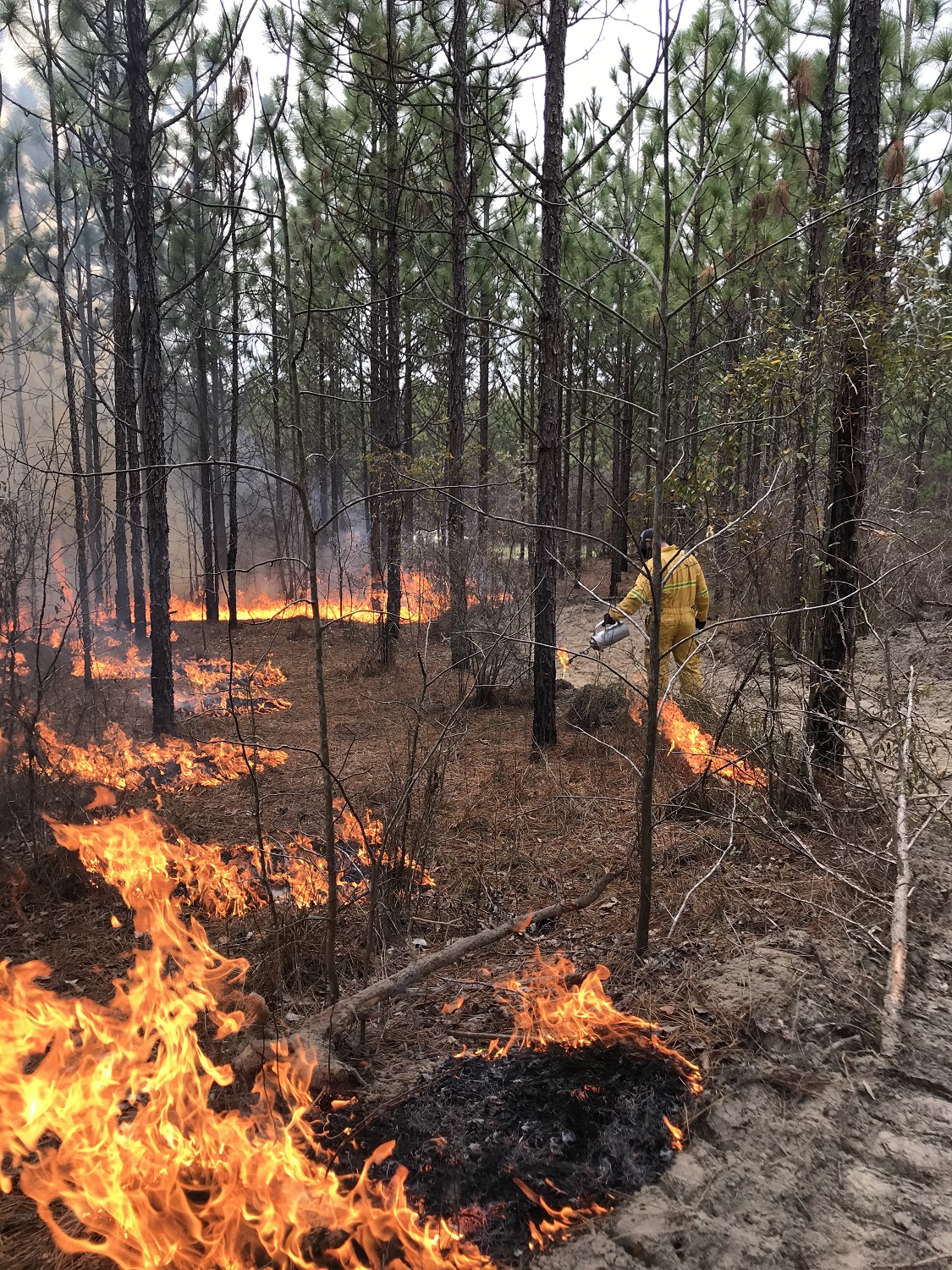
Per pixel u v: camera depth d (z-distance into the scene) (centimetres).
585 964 334
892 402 526
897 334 447
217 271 1278
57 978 348
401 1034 295
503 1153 231
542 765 610
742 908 362
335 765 653
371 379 1343
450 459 1050
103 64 935
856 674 695
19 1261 206
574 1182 220
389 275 1079
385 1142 237
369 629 1270
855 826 427
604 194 1251
